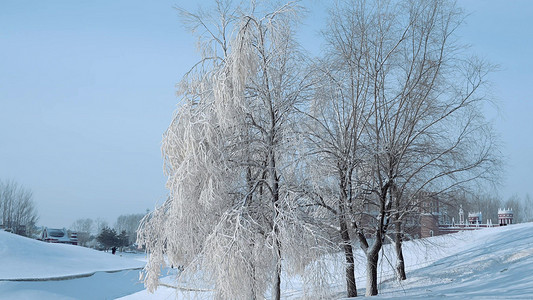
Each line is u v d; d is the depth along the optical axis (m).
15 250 46.78
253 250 14.17
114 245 110.56
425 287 21.28
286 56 16.27
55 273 40.31
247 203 15.38
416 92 18.53
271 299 14.64
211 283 14.26
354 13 18.25
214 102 15.69
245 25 15.38
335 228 16.98
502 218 59.22
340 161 17.58
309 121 17.16
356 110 17.98
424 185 19.53
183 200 14.66
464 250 32.41
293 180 15.95
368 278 18.47
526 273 19.28
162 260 15.95
